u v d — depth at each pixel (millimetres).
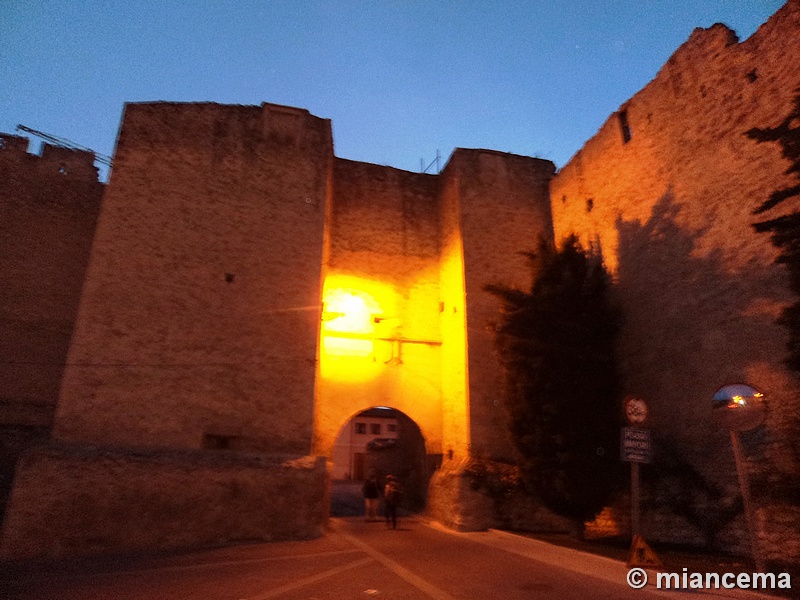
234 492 10547
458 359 15070
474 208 16172
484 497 12531
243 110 14703
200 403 11914
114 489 9914
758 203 9227
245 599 5859
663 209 11617
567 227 15570
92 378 11422
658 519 10094
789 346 8000
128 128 13562
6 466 12758
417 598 5879
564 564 7988
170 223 12984
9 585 6699
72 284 14984
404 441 19641
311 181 14758
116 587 6508
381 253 17000
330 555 8820
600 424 10680
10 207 14922
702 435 9758
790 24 8914
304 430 12531
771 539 7930
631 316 12219
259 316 13000
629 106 13195
